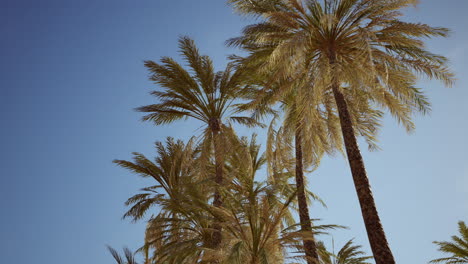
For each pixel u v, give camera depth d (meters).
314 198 18.73
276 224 11.52
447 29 11.68
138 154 18.05
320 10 12.76
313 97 12.43
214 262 12.12
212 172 17.28
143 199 17.52
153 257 14.49
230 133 15.52
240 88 16.11
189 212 14.58
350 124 12.13
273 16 12.19
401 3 11.72
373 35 11.50
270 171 14.42
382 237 10.25
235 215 12.04
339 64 12.02
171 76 15.84
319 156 16.22
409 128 13.22
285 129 14.65
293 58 11.58
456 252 21.38
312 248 13.24
